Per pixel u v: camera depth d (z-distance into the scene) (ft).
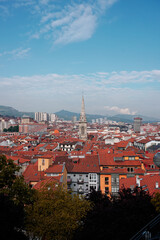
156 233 92.22
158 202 136.56
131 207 141.08
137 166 297.74
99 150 423.23
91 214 142.61
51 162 305.53
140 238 89.20
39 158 292.61
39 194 150.00
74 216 133.49
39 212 136.56
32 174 275.39
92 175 285.64
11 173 142.31
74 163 310.65
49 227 128.06
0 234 118.21
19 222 134.31
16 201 130.72
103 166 299.99
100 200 173.27
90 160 311.68
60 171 265.13
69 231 131.44
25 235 144.46
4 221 120.57
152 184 217.15
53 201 140.67
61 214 131.54
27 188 142.92
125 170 291.79
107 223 131.03
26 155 440.45
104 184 289.53
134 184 232.53
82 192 284.82
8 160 148.25
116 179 286.66
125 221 128.26
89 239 124.16
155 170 287.07
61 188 159.53
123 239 117.91
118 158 310.24
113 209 139.54
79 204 144.36
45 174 271.08
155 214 138.21
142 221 129.29
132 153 322.75
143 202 146.72
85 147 551.18
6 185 143.33
